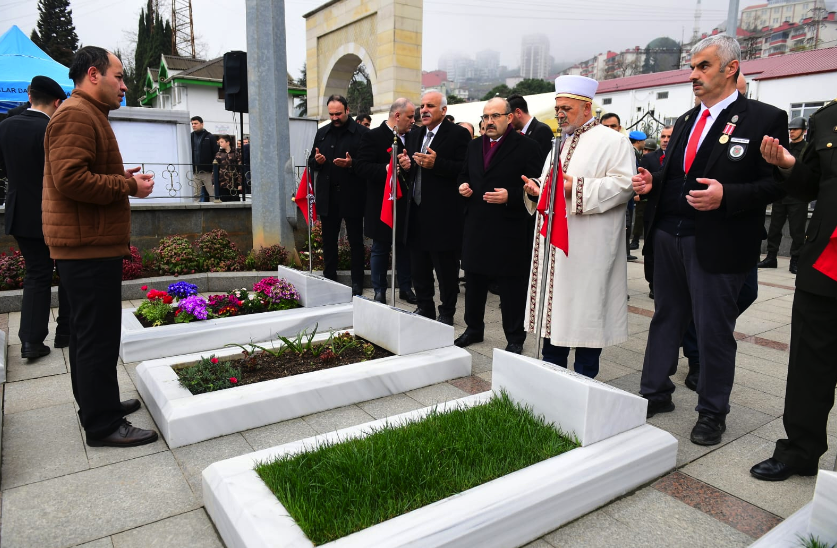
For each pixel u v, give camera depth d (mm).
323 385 3609
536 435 2871
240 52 8695
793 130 8312
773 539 2193
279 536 2113
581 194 3363
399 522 2182
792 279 8445
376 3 16328
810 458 2818
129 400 3660
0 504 2623
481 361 4590
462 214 5207
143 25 45312
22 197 4188
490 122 4262
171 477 2875
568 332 3527
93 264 2939
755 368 4613
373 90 17250
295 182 7777
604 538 2441
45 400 3760
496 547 2305
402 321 4109
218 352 4121
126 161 9289
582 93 3516
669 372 3584
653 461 2857
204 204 7836
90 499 2678
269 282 5594
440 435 2812
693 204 3008
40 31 46688
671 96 29109
